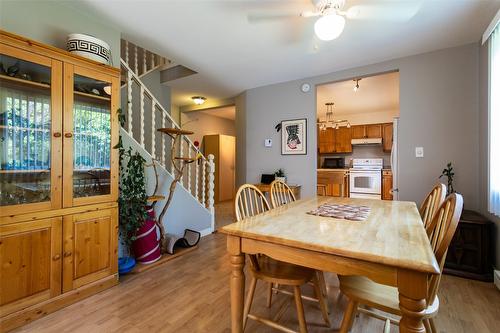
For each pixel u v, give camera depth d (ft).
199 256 9.14
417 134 9.50
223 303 6.02
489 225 7.16
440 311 5.69
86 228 6.23
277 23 7.29
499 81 6.45
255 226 4.30
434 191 5.49
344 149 20.66
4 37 4.90
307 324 5.23
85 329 5.03
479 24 7.37
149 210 8.29
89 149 6.63
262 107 13.52
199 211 11.66
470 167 8.62
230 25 7.50
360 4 6.29
